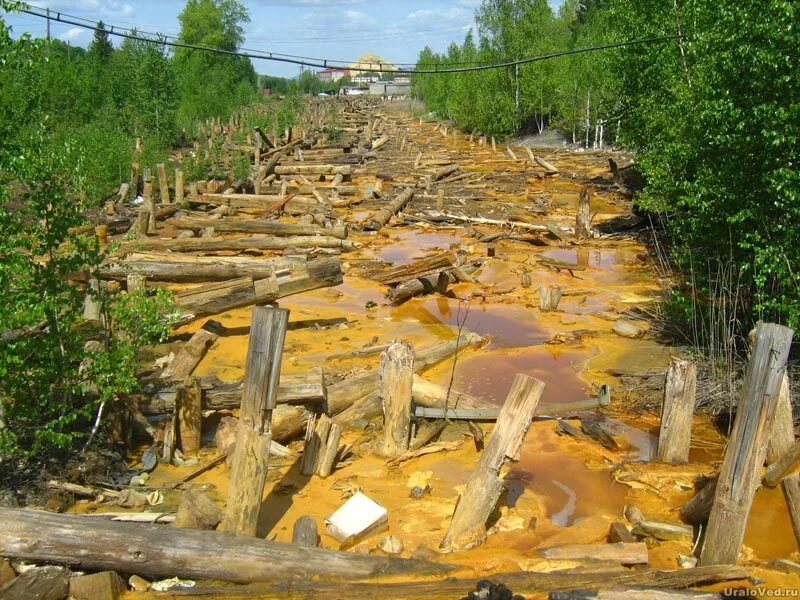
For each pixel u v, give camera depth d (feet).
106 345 28.99
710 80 38.88
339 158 134.62
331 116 226.79
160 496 25.95
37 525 20.10
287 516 25.32
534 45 176.24
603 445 30.76
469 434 31.73
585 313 48.75
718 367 35.63
